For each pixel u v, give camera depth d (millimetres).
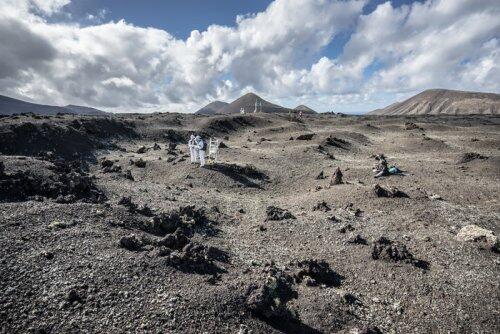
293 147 45250
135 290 11461
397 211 22453
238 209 23703
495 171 34562
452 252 17234
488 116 135125
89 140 40469
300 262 15828
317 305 13156
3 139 32312
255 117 75438
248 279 13734
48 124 37656
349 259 16938
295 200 26672
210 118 67688
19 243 12680
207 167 33031
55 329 9500
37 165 21484
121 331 9781
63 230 14383
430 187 28297
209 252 15500
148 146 46250
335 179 29312
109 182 25766
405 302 13922
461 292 14281
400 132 70375
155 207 20781
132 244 14344
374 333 12016
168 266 13227
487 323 12750
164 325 10242
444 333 12430
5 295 10180
